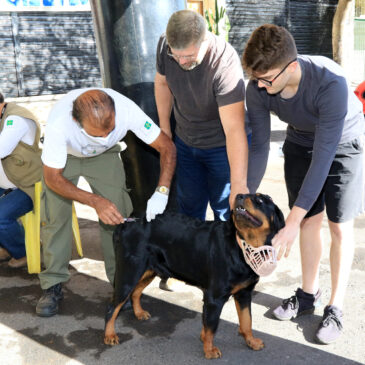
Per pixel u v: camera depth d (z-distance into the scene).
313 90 2.44
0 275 3.94
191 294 3.56
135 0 3.55
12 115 3.45
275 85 2.36
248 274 2.62
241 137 2.85
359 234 4.46
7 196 3.77
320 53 12.91
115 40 3.65
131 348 2.89
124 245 2.93
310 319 3.17
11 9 7.72
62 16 8.27
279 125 9.39
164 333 3.05
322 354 2.78
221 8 7.95
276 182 6.14
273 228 2.49
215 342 2.94
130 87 3.70
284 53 2.23
